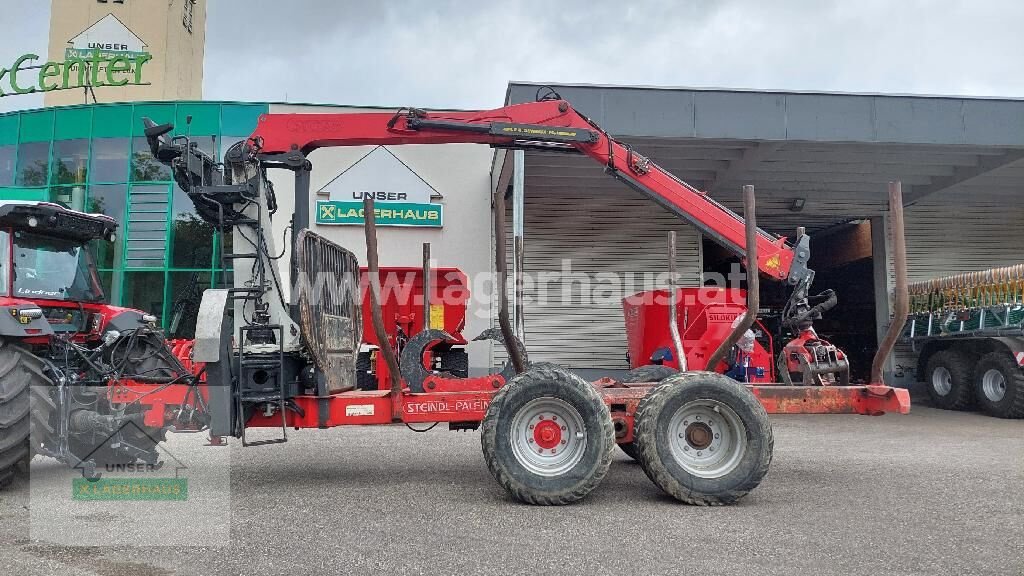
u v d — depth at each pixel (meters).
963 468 6.89
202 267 15.50
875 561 3.93
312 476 6.35
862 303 16.95
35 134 16.17
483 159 14.84
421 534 4.42
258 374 5.62
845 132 11.16
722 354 5.91
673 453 5.31
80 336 7.05
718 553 4.06
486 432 5.22
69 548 4.14
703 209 7.15
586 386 5.27
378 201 14.53
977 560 3.96
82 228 6.92
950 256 15.96
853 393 5.97
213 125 15.53
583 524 4.68
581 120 7.25
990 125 11.33
